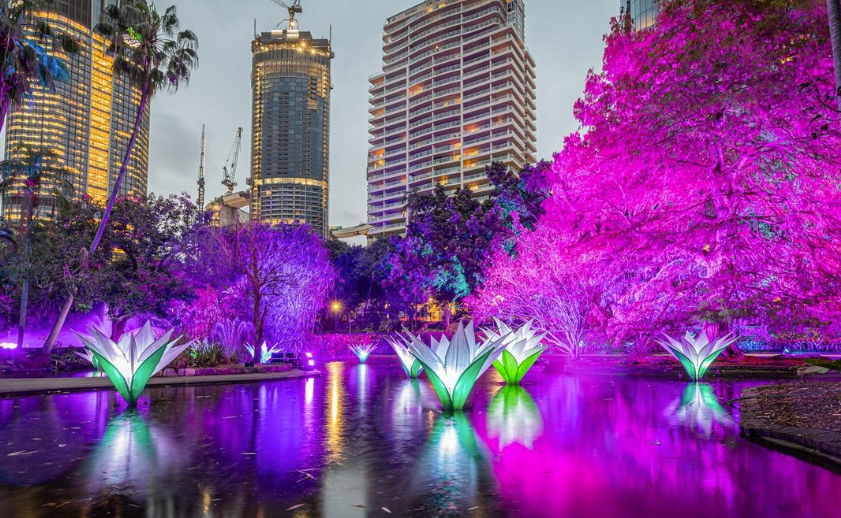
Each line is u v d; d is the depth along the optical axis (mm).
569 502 4953
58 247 28359
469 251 45125
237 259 26000
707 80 15383
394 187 159875
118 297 30000
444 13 162000
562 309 24266
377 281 64625
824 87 13992
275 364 23828
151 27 28719
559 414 10414
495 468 6246
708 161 19469
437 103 157125
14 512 4730
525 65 158875
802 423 8156
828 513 4641
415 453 7086
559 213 24562
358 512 4707
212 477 5922
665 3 17422
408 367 20000
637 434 8266
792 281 17828
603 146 19281
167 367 19750
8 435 8500
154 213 33469
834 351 27359
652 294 21656
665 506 4836
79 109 158125
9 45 23172
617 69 18844
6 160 30625
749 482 5586
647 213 21500
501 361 16406
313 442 7883
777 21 13906
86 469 6285
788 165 18281
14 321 36281
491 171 44438
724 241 19406
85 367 27125
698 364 17406
